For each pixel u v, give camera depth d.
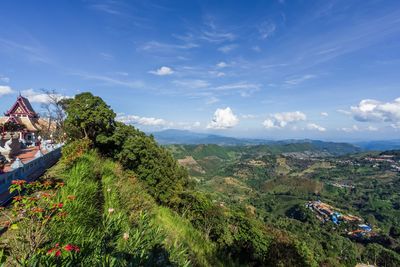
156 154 25.56
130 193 9.11
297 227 101.81
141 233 4.55
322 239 88.00
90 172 8.82
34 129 33.12
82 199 5.80
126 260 3.64
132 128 25.44
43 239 4.14
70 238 4.18
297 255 26.81
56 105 36.56
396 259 75.12
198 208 25.48
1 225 5.80
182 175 30.81
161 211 12.26
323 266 46.00
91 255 3.65
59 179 9.06
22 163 10.78
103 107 20.66
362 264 76.88
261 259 24.33
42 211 4.14
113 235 4.43
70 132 20.88
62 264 3.29
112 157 21.31
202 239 12.14
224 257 11.24
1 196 8.02
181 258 4.56
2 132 24.50
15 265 3.75
